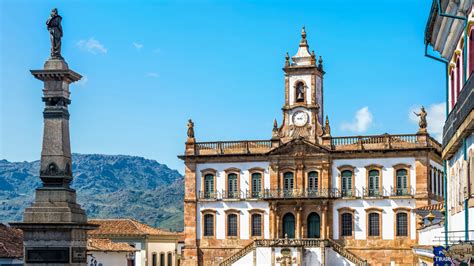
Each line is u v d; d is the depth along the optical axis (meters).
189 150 100.75
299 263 91.38
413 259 92.50
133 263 96.50
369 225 94.62
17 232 71.31
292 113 99.06
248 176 98.88
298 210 96.62
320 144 96.69
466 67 31.22
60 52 48.06
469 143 30.94
